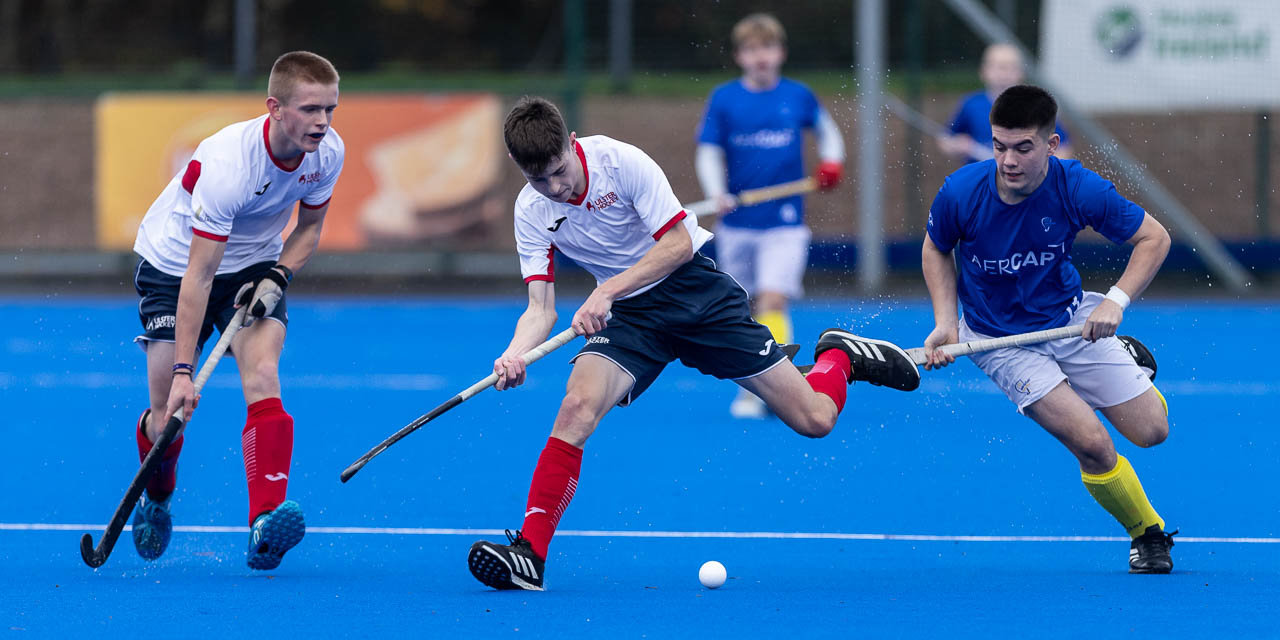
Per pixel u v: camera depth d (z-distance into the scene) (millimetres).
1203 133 63375
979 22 56406
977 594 15625
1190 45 56844
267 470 17109
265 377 17438
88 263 66750
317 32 74375
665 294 17266
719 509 21312
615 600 15367
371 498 22219
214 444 27328
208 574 17016
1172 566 17125
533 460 25562
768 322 30875
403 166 59344
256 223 18078
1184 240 59875
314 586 16188
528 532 15992
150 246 18422
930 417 30172
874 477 23812
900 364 18594
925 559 17906
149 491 17875
